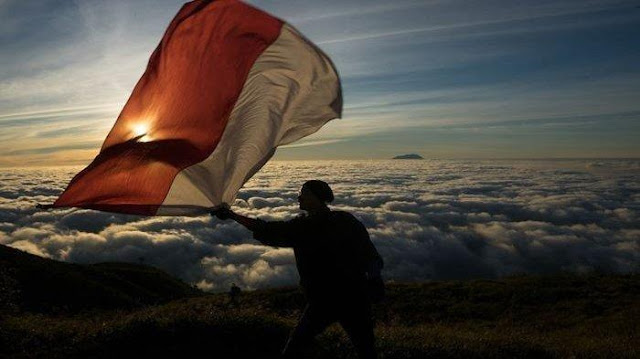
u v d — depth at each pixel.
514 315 20.53
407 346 7.30
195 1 4.03
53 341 8.25
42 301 31.02
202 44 4.11
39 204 3.83
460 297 23.81
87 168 3.94
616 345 10.15
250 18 4.08
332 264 4.70
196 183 4.07
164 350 7.53
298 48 4.09
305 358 6.95
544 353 7.81
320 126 4.25
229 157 4.16
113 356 7.34
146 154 4.01
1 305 10.81
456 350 7.35
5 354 7.68
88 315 14.98
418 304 22.88
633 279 24.98
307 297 4.88
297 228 4.64
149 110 4.11
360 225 4.84
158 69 4.08
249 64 4.15
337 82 4.15
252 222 4.53
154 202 3.99
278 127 4.22
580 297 22.30
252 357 7.28
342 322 4.84
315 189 4.81
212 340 7.84
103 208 3.93
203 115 4.16
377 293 4.84
